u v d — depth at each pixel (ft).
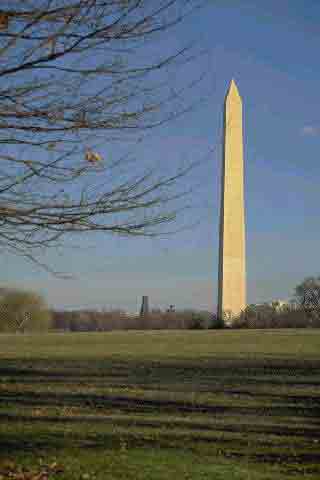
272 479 23.35
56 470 24.14
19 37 18.31
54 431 31.37
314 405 39.78
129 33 19.12
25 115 18.94
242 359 65.98
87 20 18.57
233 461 26.02
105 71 19.60
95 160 20.03
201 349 77.61
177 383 49.34
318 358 65.57
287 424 33.99
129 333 99.81
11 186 19.26
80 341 85.81
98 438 29.94
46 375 53.21
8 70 18.52
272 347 79.41
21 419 34.60
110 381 50.14
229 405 39.99
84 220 19.40
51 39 18.44
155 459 26.02
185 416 36.22
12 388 45.93
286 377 52.75
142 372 55.77
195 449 28.02
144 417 35.70
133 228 19.95
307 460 26.43
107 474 23.62
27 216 18.81
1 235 19.07
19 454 26.66
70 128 19.42
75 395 43.19
